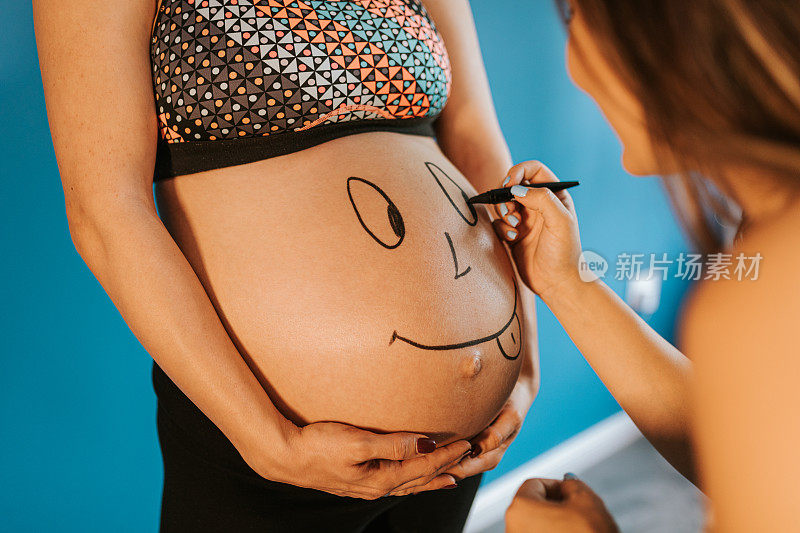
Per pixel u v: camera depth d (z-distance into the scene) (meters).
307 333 0.66
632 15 0.46
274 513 0.71
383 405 0.68
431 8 0.97
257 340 0.66
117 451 1.24
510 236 0.82
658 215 2.38
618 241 2.29
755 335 0.36
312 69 0.69
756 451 0.36
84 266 1.14
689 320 0.41
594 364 0.77
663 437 0.73
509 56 1.77
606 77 0.55
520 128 1.86
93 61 0.60
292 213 0.68
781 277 0.37
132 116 0.62
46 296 1.10
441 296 0.70
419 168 0.77
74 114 0.60
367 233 0.69
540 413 2.07
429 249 0.71
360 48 0.72
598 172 2.14
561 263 0.78
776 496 0.35
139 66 0.65
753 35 0.41
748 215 0.46
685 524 1.88
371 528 0.89
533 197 0.76
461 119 0.97
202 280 0.68
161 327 0.59
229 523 0.71
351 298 0.67
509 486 1.98
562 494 0.60
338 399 0.67
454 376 0.70
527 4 1.77
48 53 0.61
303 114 0.70
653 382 0.73
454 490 0.86
